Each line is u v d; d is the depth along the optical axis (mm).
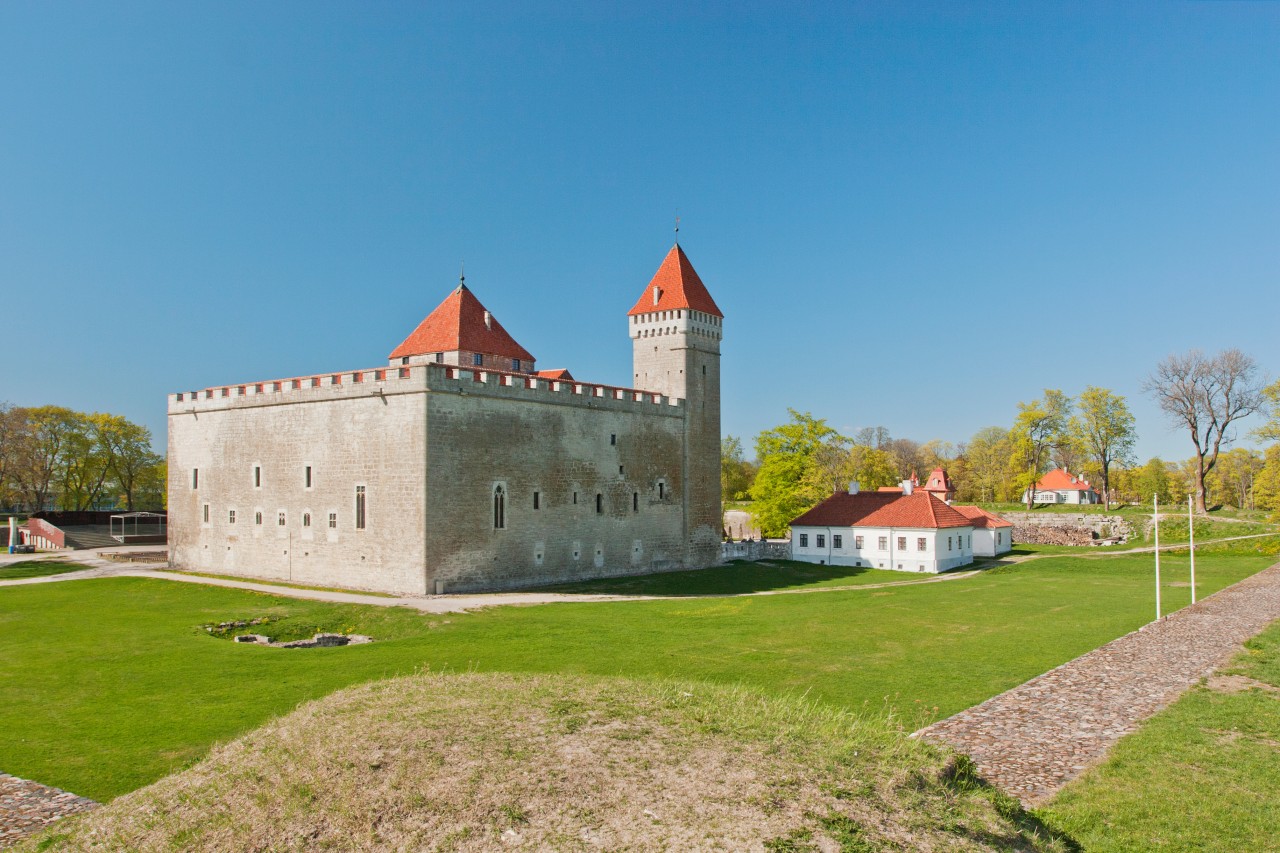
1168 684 25469
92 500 118188
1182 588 55375
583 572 60750
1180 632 33844
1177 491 149875
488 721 19156
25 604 46906
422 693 21984
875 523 76250
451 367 51625
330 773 16875
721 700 21688
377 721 19391
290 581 56750
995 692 26828
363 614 43688
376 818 15273
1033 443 123000
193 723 24094
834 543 78625
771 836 14008
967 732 21266
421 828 14852
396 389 51281
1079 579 62812
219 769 18234
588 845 14055
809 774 16312
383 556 51625
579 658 32938
